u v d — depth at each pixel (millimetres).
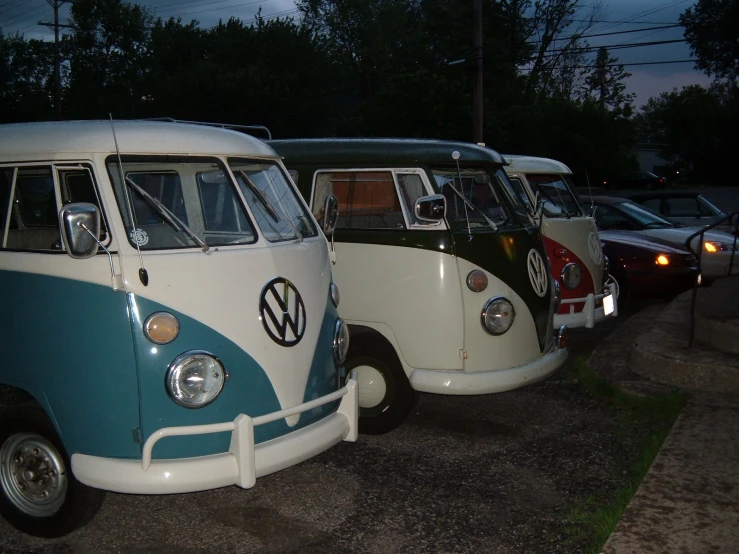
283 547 4582
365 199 6512
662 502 4672
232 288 4406
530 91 38531
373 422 6398
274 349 4516
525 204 7145
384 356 6297
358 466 5832
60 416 4266
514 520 4914
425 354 6152
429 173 6297
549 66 48250
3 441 4598
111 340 4133
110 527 4852
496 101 35906
